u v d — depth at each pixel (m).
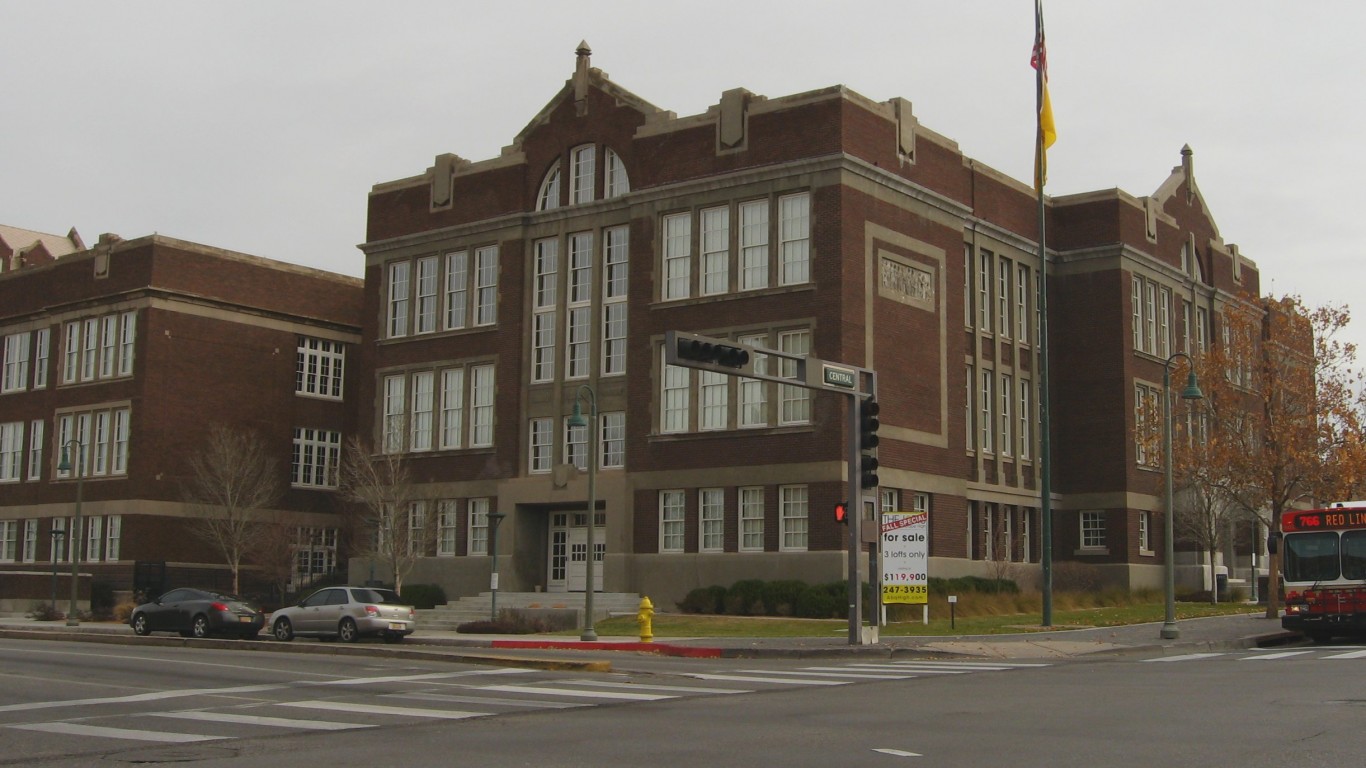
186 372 58.59
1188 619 42.31
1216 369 47.47
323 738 15.79
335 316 64.94
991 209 52.50
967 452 49.88
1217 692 20.06
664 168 46.81
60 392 61.47
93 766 13.64
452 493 51.16
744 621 39.56
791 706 18.92
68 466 49.50
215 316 59.97
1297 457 44.25
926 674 24.75
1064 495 55.47
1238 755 13.40
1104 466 54.66
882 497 43.88
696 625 38.75
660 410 45.78
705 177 45.41
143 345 57.62
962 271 49.09
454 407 52.19
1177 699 19.06
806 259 43.28
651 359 46.12
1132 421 54.91
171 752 14.62
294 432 62.44
